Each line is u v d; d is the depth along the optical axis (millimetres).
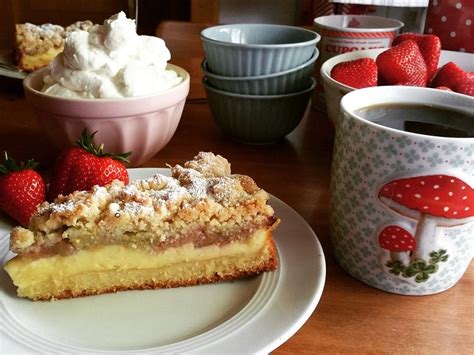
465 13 437
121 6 937
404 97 270
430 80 375
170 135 365
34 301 242
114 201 258
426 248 230
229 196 262
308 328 228
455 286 256
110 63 329
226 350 202
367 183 232
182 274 257
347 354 215
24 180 285
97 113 318
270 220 257
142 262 253
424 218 224
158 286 256
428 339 224
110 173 295
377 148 222
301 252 260
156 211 250
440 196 217
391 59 349
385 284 248
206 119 454
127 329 224
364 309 240
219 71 389
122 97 323
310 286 236
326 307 241
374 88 267
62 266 247
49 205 256
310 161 385
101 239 248
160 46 352
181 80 361
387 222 231
